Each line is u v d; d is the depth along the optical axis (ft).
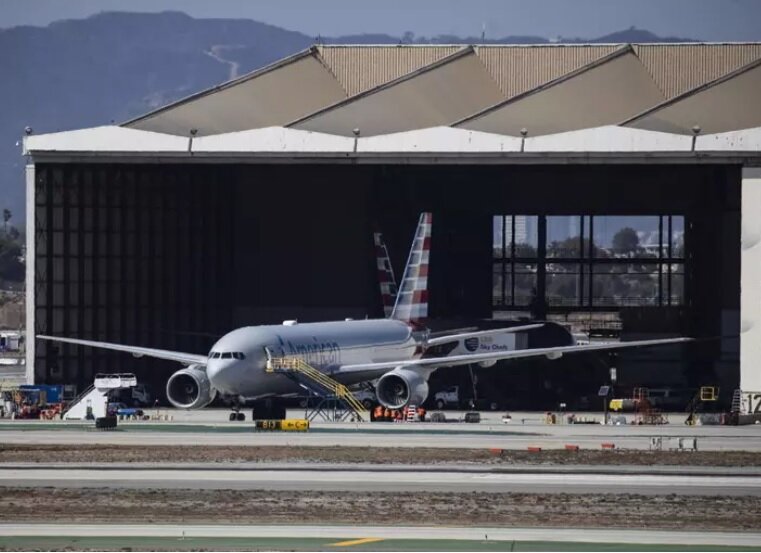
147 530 531.91
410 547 493.77
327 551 484.33
